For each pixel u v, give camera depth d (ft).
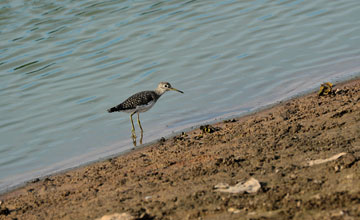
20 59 69.97
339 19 70.69
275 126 41.01
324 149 33.83
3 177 42.27
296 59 60.44
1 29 79.20
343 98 45.21
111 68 64.85
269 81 55.83
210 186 30.86
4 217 32.35
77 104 56.70
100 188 34.81
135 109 49.80
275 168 32.22
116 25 77.56
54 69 66.49
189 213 27.40
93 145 47.03
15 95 60.34
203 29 73.15
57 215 30.91
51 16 82.28
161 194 31.12
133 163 39.24
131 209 29.22
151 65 64.08
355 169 29.30
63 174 40.52
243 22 73.97
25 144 48.78
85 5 85.40
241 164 33.91
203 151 38.50
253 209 26.68
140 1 86.38
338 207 25.17
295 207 25.90
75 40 73.97
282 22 72.38
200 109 52.06
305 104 46.14
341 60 58.08
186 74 60.80
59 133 50.62
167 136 45.93
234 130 42.37
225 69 60.70
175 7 82.48
